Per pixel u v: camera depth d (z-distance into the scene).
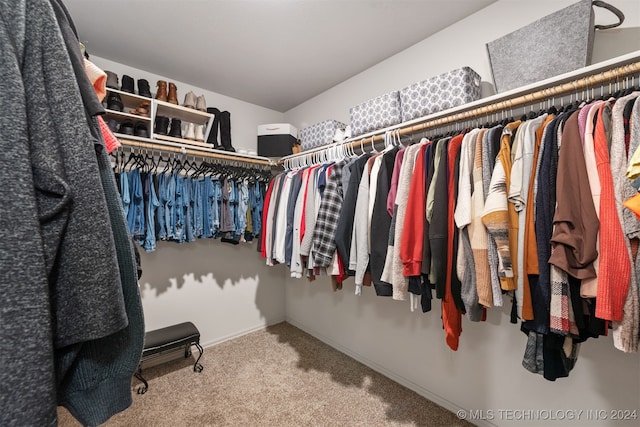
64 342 0.35
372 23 1.58
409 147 1.24
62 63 0.38
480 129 1.07
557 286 0.75
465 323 1.50
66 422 1.49
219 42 1.74
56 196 0.34
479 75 1.42
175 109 1.96
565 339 0.81
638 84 0.90
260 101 2.66
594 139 0.75
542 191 0.82
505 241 0.86
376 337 1.98
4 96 0.30
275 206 1.94
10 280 0.28
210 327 2.39
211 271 2.40
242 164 2.49
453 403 1.56
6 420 0.27
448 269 1.01
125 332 0.46
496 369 1.39
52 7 0.42
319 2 1.41
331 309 2.37
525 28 1.10
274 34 1.67
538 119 0.91
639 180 0.60
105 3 1.40
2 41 0.31
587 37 0.95
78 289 0.36
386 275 1.17
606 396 1.08
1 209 0.29
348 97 2.21
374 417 1.52
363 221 1.30
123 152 1.88
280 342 2.44
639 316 0.67
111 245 0.40
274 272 2.85
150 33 1.64
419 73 1.74
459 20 1.56
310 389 1.77
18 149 0.30
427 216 1.08
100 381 0.43
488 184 0.94
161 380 1.85
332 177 1.47
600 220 0.70
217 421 1.49
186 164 2.13
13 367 0.28
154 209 1.80
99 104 0.44
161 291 2.14
